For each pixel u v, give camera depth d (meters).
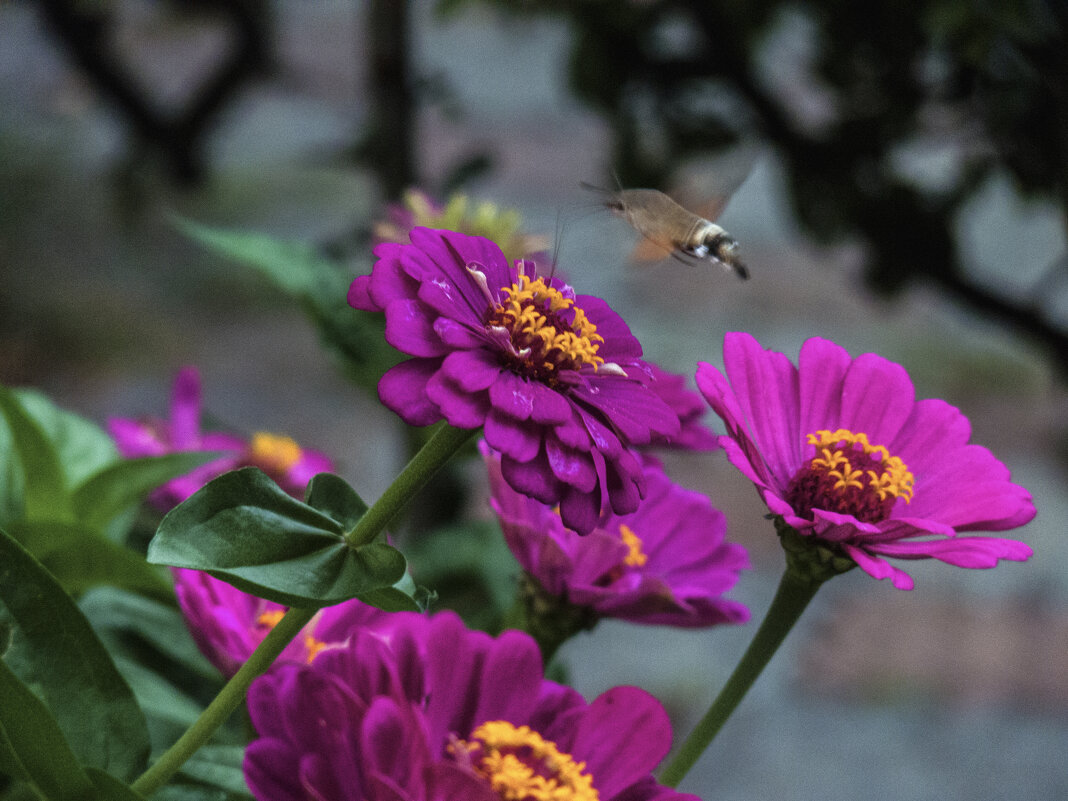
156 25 2.63
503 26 1.28
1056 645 2.95
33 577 0.76
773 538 3.11
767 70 1.34
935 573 3.26
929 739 2.61
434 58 6.00
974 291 1.20
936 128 1.11
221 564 0.74
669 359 3.77
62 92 4.60
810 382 0.81
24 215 4.31
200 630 0.80
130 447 0.93
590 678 2.65
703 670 2.75
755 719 2.62
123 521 0.87
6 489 0.88
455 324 0.75
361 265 1.03
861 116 1.11
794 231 1.21
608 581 0.83
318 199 4.80
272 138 4.97
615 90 1.15
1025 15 0.99
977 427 3.77
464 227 0.93
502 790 0.75
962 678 2.79
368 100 1.08
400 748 0.74
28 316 3.96
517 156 4.98
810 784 2.43
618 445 0.75
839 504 0.80
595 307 0.79
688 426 0.83
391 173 1.07
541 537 0.81
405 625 0.77
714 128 1.15
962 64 1.03
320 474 0.76
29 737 0.74
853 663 2.85
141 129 1.62
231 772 0.78
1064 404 3.91
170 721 0.83
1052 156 1.05
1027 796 2.45
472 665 0.76
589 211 0.82
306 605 0.75
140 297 4.27
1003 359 4.18
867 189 1.14
